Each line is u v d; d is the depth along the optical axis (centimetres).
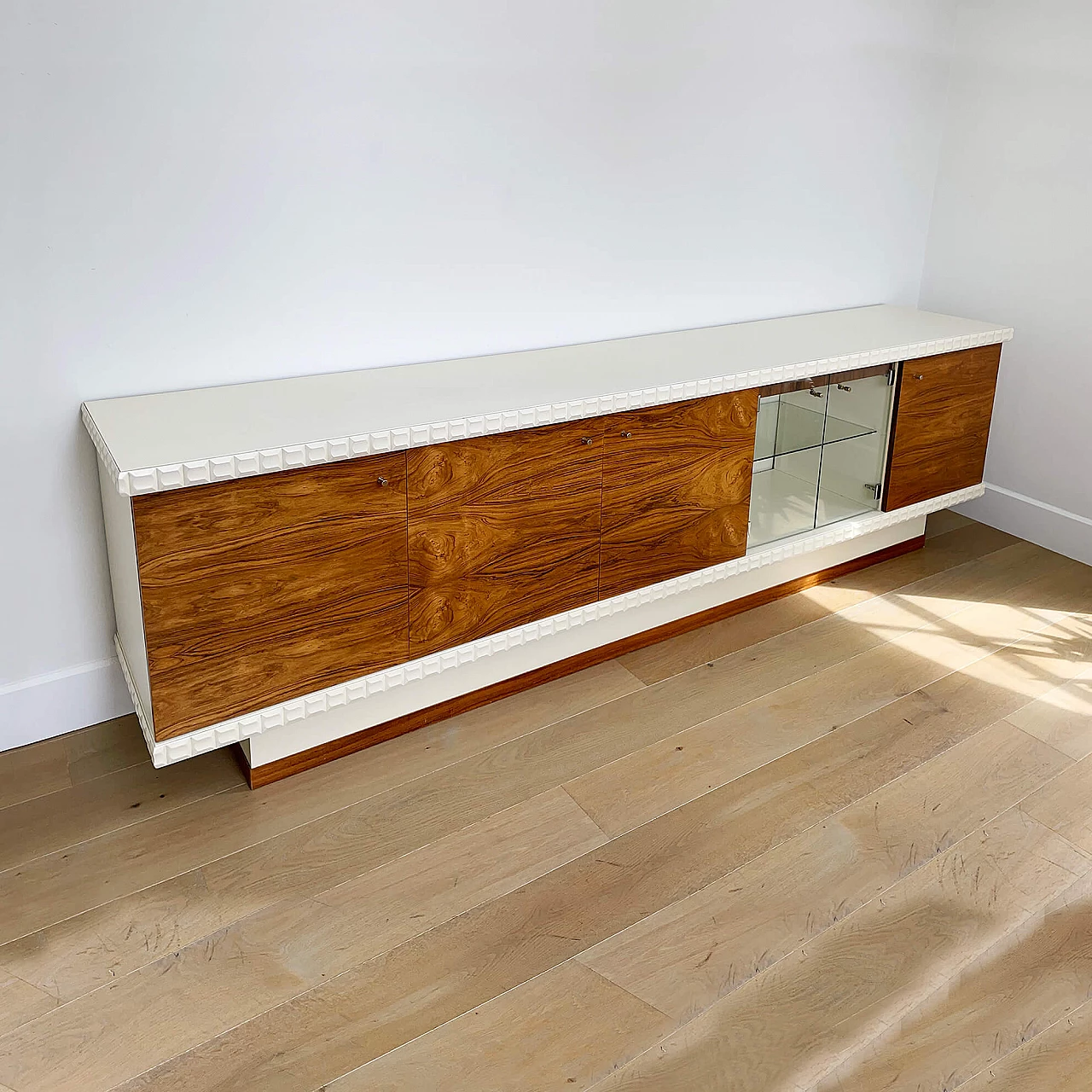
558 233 272
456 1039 166
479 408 220
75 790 219
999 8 325
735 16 283
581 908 192
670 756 236
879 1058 164
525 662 256
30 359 210
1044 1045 167
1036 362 340
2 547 219
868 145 331
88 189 206
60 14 193
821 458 291
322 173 231
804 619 298
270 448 190
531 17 247
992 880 201
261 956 180
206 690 200
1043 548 348
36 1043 163
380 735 237
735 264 313
